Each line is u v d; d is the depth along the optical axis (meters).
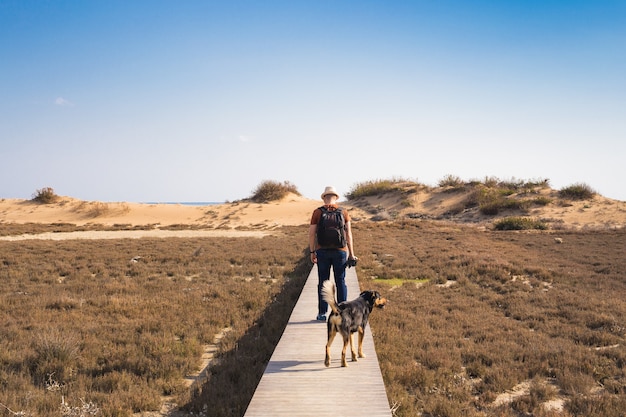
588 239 26.91
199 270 18.02
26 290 14.03
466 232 32.09
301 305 10.51
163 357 7.94
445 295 13.54
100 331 9.49
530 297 13.05
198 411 6.26
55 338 8.18
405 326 10.07
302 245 26.34
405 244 25.67
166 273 17.53
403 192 51.12
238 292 13.79
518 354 8.41
